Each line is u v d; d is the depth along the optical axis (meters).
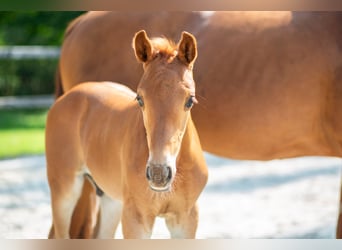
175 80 5.61
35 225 10.23
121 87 7.67
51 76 25.05
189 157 6.21
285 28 7.52
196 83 7.79
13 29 28.28
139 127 6.24
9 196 12.18
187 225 6.50
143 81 5.72
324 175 14.49
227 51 7.71
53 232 7.80
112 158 6.75
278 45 7.48
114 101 7.19
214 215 11.04
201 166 6.40
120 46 8.68
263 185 13.47
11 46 28.42
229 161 16.56
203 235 9.73
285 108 7.43
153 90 5.59
